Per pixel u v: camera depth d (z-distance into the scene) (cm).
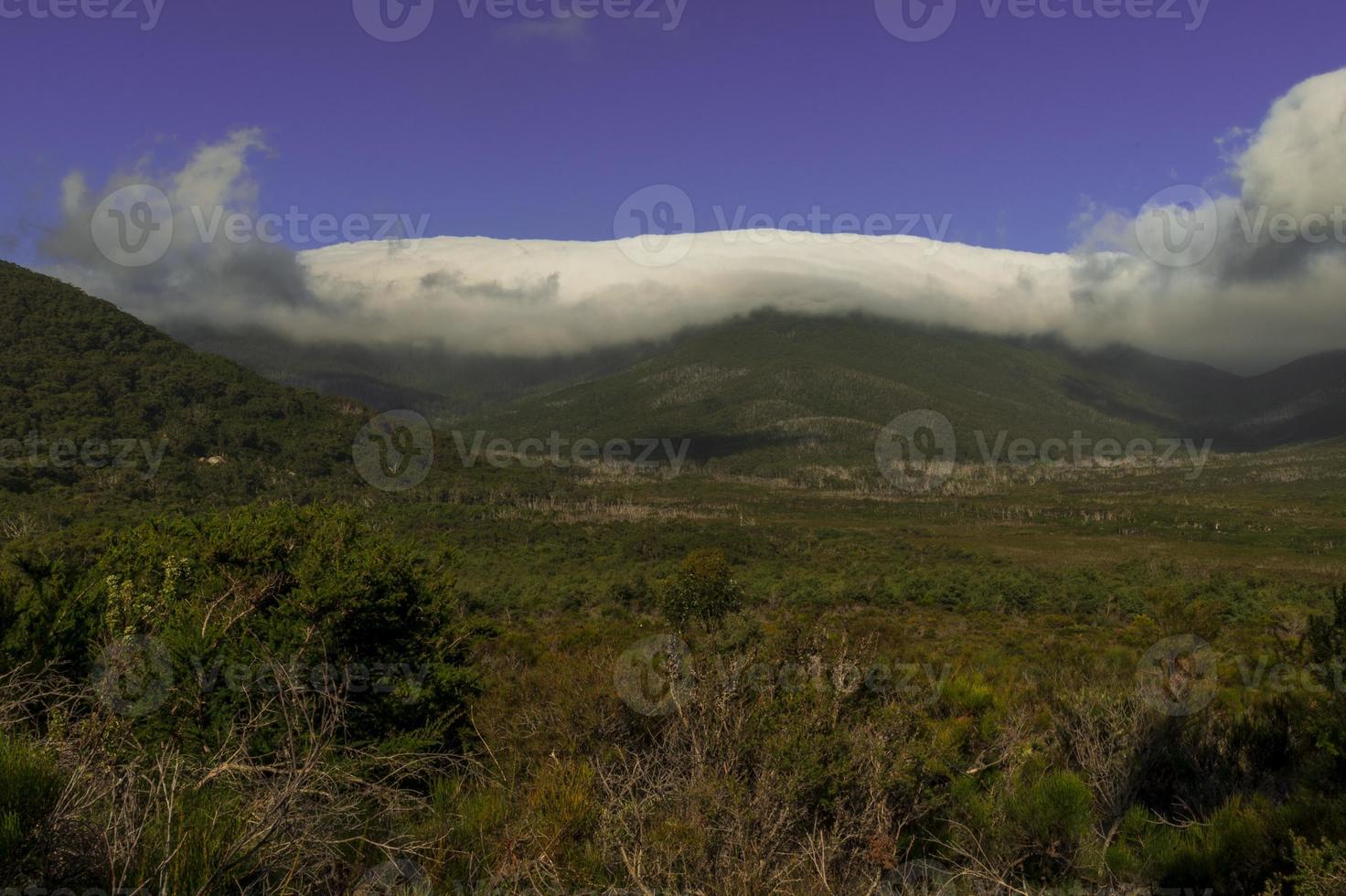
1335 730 383
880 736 407
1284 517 14300
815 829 363
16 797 258
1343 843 305
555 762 412
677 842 333
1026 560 9288
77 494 5941
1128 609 4597
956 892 343
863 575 6744
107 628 513
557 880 315
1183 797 471
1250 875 347
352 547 610
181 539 593
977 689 580
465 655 640
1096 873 361
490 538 7894
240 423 8244
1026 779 465
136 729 443
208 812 303
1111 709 527
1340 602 418
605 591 4691
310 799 330
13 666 455
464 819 381
